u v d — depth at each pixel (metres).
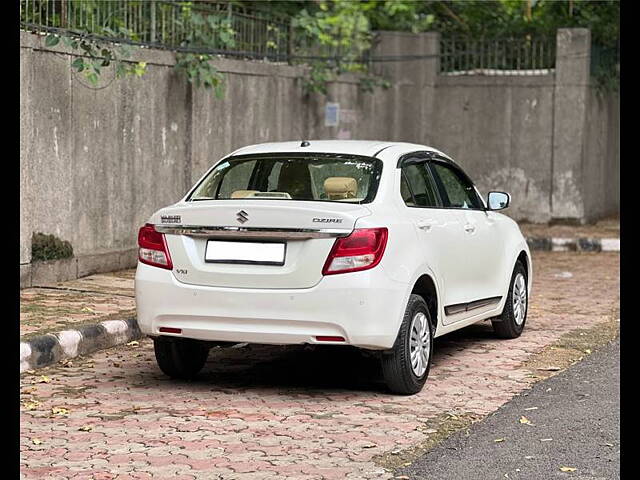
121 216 13.18
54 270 11.91
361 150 8.50
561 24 21.34
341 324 7.46
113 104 12.88
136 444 6.64
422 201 8.70
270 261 7.56
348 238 7.47
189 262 7.74
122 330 9.70
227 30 14.71
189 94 14.31
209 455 6.43
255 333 7.61
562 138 20.19
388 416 7.37
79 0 12.51
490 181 20.80
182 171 14.30
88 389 8.03
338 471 6.14
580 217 20.20
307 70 17.34
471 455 6.49
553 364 9.17
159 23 13.99
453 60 21.05
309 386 8.28
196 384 8.30
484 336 10.52
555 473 6.16
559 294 13.35
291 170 8.35
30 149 11.41
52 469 6.13
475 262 9.32
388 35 20.12
